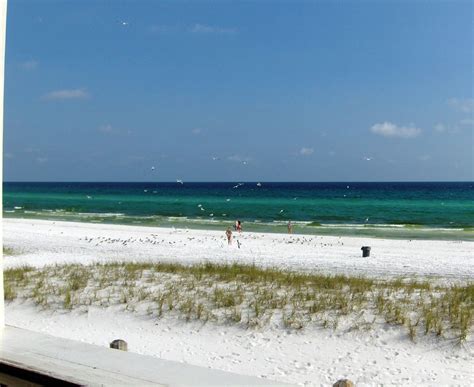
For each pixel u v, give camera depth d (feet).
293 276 48.19
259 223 164.45
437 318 32.68
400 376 26.55
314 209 231.30
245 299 37.93
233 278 45.55
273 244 104.32
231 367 28.27
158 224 160.97
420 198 327.88
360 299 37.29
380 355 29.12
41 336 11.30
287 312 35.09
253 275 47.47
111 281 44.37
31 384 9.14
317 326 32.91
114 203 271.90
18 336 11.28
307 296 38.06
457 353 28.81
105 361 9.59
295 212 214.28
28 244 97.96
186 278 45.73
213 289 41.27
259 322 33.86
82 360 9.65
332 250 94.99
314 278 47.24
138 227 141.18
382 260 79.00
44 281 44.98
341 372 27.27
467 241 114.52
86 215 196.44
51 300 39.52
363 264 74.18
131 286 42.47
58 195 368.07
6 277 46.80
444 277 61.82
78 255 79.66
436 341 30.12
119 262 62.85
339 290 40.63
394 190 473.67
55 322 35.91
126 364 9.42
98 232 126.21
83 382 8.41
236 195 368.27
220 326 33.86
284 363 28.63
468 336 30.19
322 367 27.99
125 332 33.86
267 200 303.48
